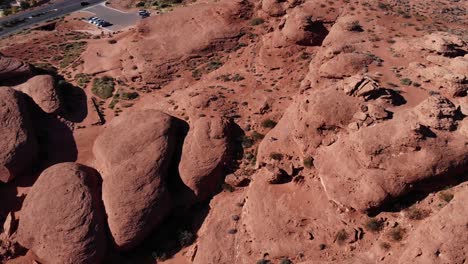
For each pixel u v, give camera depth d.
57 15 92.25
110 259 35.75
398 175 29.34
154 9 90.19
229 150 39.69
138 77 53.97
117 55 57.59
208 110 43.78
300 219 32.28
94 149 41.56
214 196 38.44
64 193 35.97
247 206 35.22
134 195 35.97
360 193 30.09
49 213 35.16
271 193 34.88
